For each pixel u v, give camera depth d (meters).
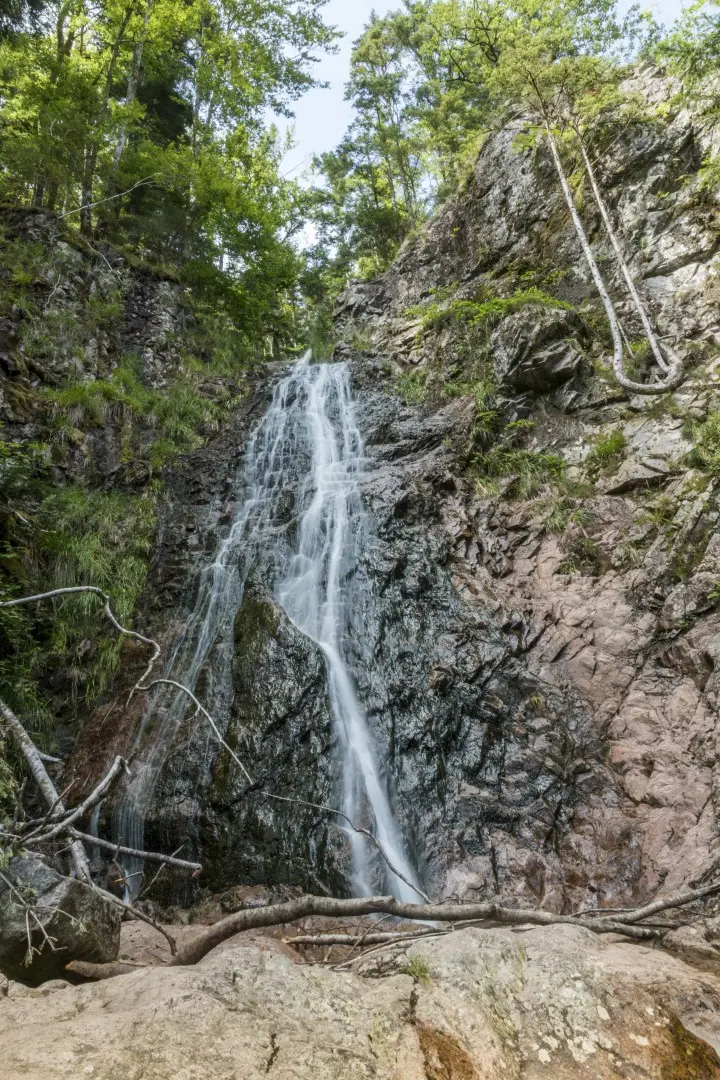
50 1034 2.06
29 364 13.23
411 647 9.06
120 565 11.02
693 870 6.32
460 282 18.02
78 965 3.69
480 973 2.59
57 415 12.62
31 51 18.05
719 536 8.92
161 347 16.42
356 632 9.31
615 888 6.59
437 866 6.88
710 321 11.96
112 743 8.48
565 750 8.01
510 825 7.29
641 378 12.05
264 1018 2.25
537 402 12.63
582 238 13.45
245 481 13.01
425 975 2.59
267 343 25.84
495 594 9.88
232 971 2.45
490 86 16.45
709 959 4.26
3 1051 1.98
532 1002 2.53
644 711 8.08
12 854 3.50
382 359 16.53
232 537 11.58
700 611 8.44
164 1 19.31
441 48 24.67
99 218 19.27
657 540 9.54
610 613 9.10
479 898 6.52
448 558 10.48
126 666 9.75
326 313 24.95
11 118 18.11
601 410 11.90
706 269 12.76
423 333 16.23
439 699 8.42
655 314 12.89
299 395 15.53
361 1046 2.18
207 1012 2.21
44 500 11.14
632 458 10.83
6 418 11.92
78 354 14.33
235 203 19.53
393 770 7.79
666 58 14.38
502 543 10.75
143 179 19.09
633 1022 2.52
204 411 15.12
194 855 7.08
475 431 12.40
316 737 7.88
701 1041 2.56
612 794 7.53
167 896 6.88
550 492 11.16
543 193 16.98
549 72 15.33
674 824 6.89
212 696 8.50
